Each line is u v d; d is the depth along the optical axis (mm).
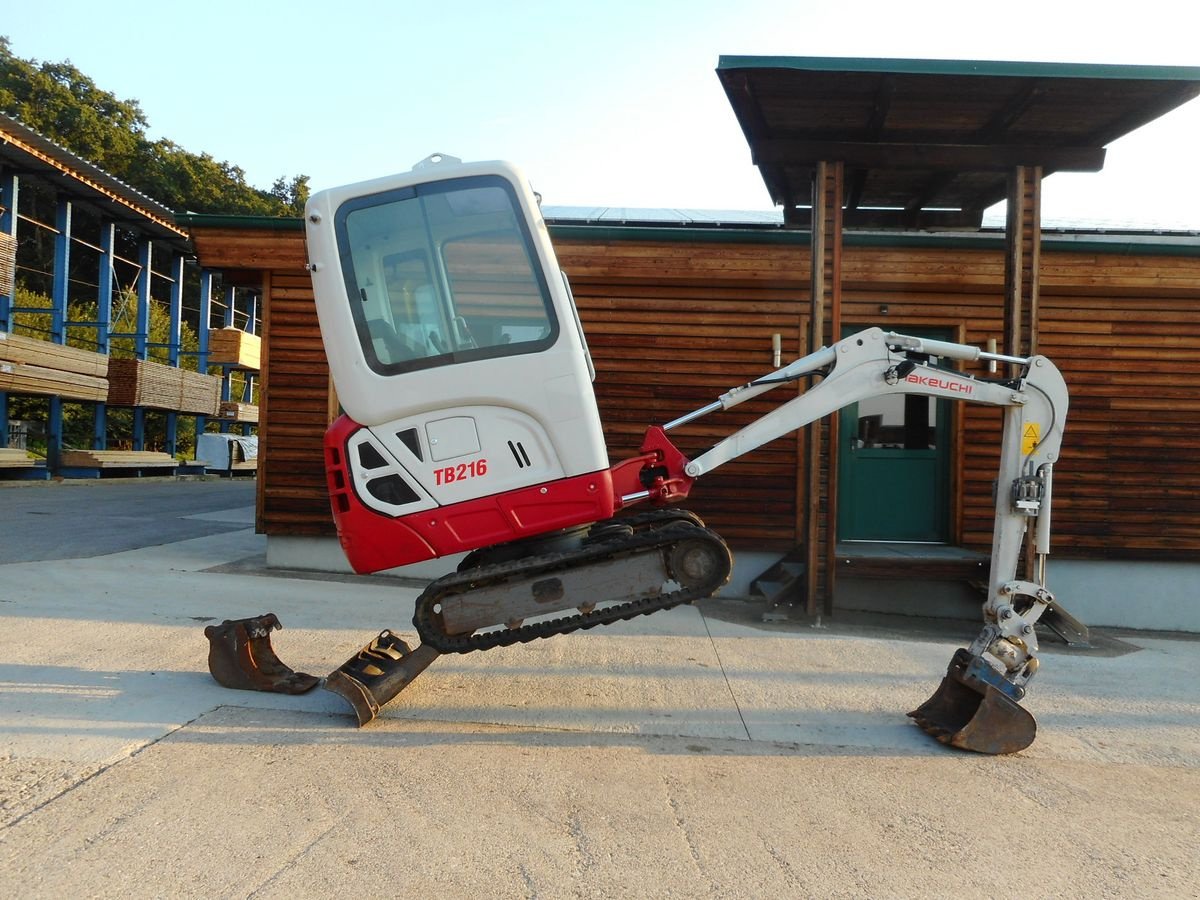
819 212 7695
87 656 5480
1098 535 9195
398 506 4410
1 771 3740
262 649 5188
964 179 8562
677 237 8891
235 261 9062
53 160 20484
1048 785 4230
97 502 15219
